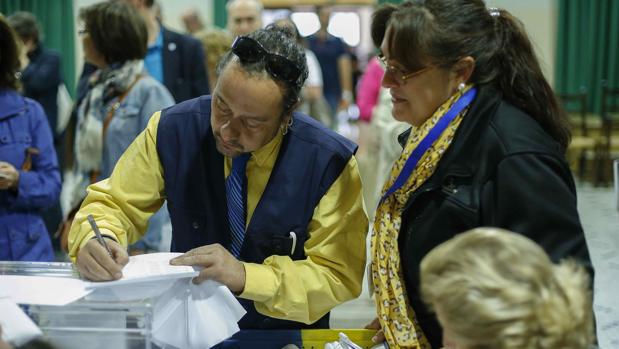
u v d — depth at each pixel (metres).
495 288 0.82
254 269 1.35
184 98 3.35
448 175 1.25
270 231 1.44
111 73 2.69
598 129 6.95
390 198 1.35
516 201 1.18
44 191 2.30
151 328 1.16
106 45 2.67
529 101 1.26
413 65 1.24
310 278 1.41
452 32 1.21
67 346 1.10
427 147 1.27
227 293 1.33
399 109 1.30
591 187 6.19
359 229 1.47
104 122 2.68
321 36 8.00
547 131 1.28
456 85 1.27
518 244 0.87
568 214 1.17
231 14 3.99
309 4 8.99
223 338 1.31
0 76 2.27
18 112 2.29
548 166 1.19
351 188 1.47
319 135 1.47
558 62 7.71
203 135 1.48
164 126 1.50
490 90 1.26
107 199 1.48
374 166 4.66
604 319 2.64
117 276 1.24
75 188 2.74
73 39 8.02
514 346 0.80
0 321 1.07
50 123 4.27
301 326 1.53
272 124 1.32
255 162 1.45
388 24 1.28
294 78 1.28
